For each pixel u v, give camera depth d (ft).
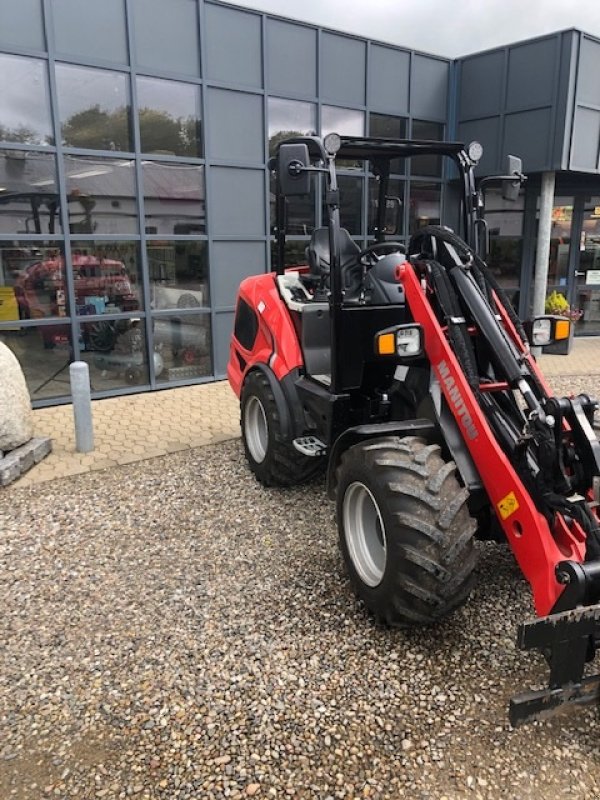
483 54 31.24
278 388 14.49
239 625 10.16
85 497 15.15
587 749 7.72
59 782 7.34
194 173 24.95
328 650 9.53
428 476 9.07
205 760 7.61
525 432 8.99
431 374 10.73
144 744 7.86
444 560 8.72
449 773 7.41
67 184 22.16
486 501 9.59
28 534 13.30
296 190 11.27
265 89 26.35
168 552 12.53
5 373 16.80
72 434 19.66
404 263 11.23
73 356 23.07
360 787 7.24
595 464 8.14
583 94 29.09
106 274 23.47
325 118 28.89
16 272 21.74
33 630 10.11
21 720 8.29
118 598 10.96
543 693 7.27
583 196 35.35
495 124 31.40
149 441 19.13
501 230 36.04
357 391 12.96
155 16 23.12
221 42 24.89
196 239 25.25
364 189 30.53
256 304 16.11
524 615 10.33
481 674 9.00
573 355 32.48
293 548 12.65
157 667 9.22
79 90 21.93
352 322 12.53
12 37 20.47
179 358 25.76
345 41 28.73
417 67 31.42
